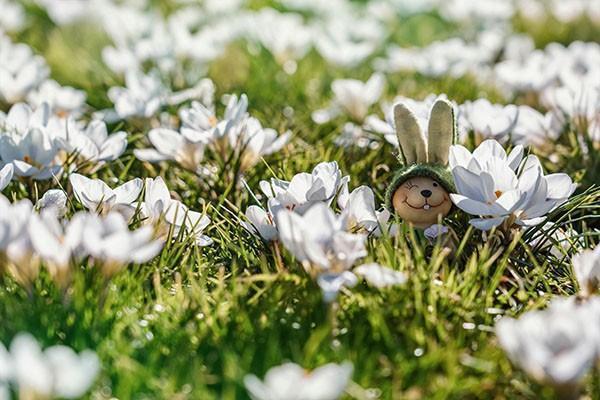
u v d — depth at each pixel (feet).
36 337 3.83
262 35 5.57
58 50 5.66
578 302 3.96
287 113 5.03
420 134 4.11
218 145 4.39
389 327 3.90
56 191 4.12
